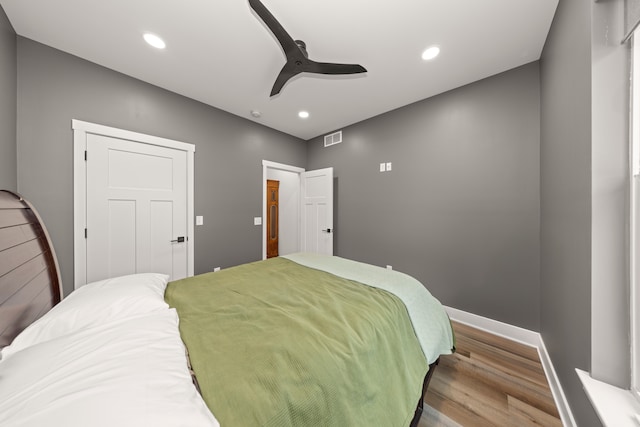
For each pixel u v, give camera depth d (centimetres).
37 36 163
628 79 85
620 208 86
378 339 98
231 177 291
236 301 122
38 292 104
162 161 233
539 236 185
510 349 182
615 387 85
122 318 92
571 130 114
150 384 54
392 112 277
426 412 124
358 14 144
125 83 207
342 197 336
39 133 170
